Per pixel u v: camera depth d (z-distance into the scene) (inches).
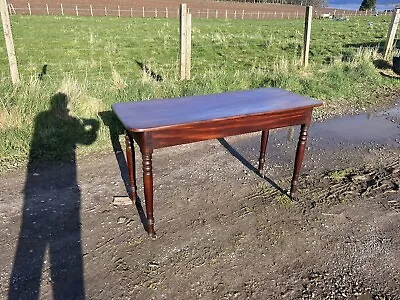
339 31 738.2
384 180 161.0
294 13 1417.3
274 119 122.2
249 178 161.9
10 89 198.8
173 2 1408.7
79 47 455.2
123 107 123.0
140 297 97.0
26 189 146.3
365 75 325.4
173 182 156.9
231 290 99.8
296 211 136.8
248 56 430.9
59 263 107.9
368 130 224.5
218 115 111.6
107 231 123.0
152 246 116.3
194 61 390.3
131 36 574.2
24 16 797.2
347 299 97.5
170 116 110.5
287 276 105.1
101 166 168.7
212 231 124.4
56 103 200.7
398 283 103.3
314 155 187.2
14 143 176.1
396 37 567.8
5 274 103.0
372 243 119.7
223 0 1786.4
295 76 298.8
